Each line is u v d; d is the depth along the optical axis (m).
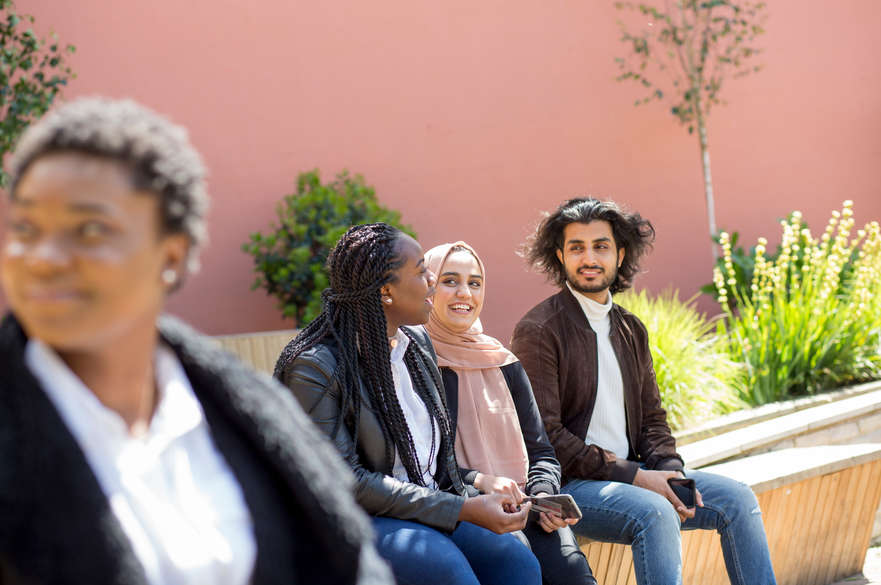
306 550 1.10
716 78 8.16
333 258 2.56
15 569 0.84
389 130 6.74
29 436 0.87
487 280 7.08
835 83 8.77
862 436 4.96
